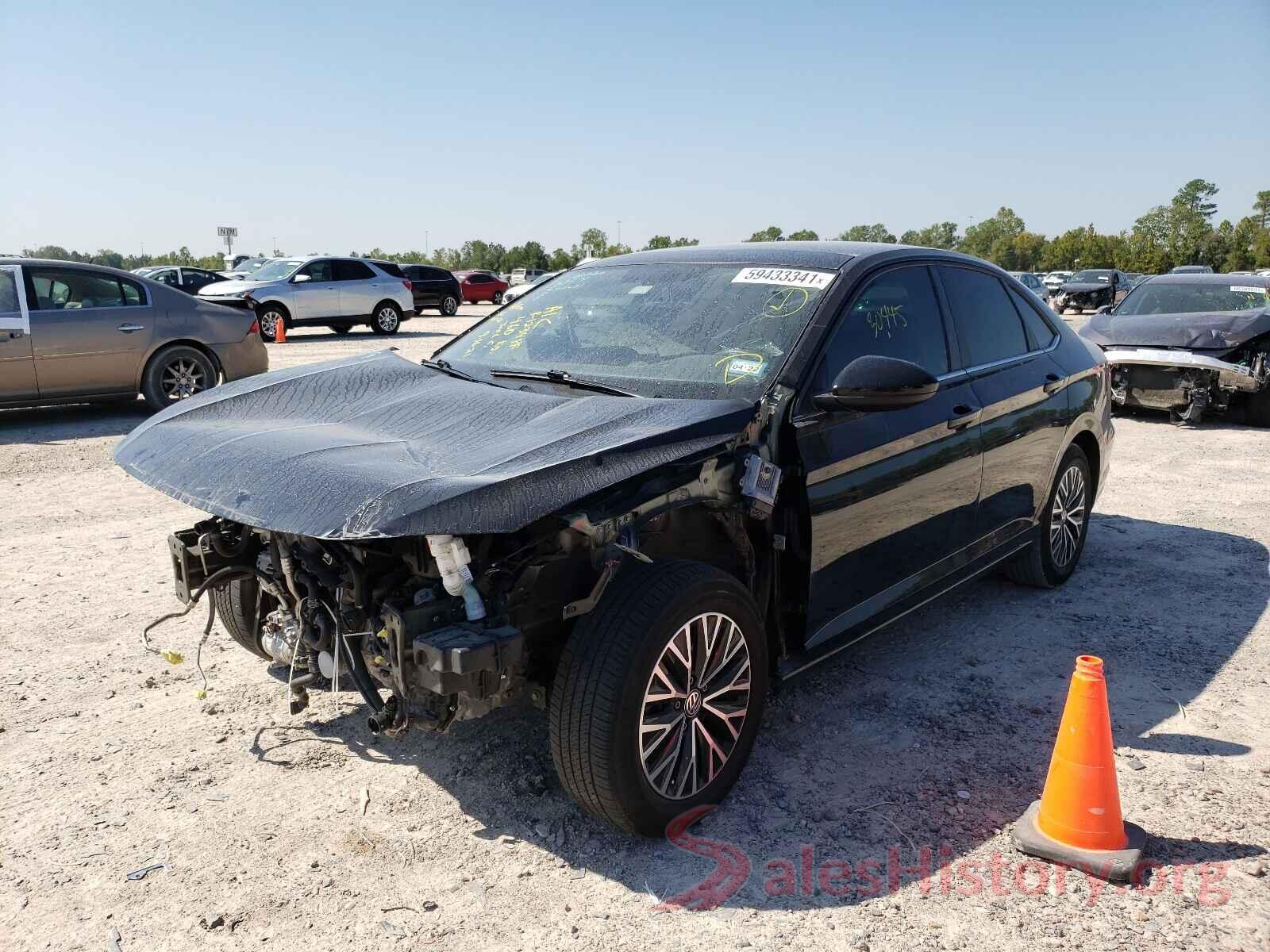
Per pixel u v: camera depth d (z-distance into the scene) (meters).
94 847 2.88
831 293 3.60
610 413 3.07
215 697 3.87
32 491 7.25
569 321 3.99
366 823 3.01
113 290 10.20
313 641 2.96
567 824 3.02
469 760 3.39
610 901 2.66
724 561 3.40
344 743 3.51
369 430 3.15
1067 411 4.93
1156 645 4.51
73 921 2.56
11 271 9.62
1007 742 3.59
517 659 2.57
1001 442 4.34
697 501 2.95
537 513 2.51
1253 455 8.98
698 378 3.38
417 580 2.78
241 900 2.65
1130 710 3.86
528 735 3.57
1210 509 7.01
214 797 3.15
